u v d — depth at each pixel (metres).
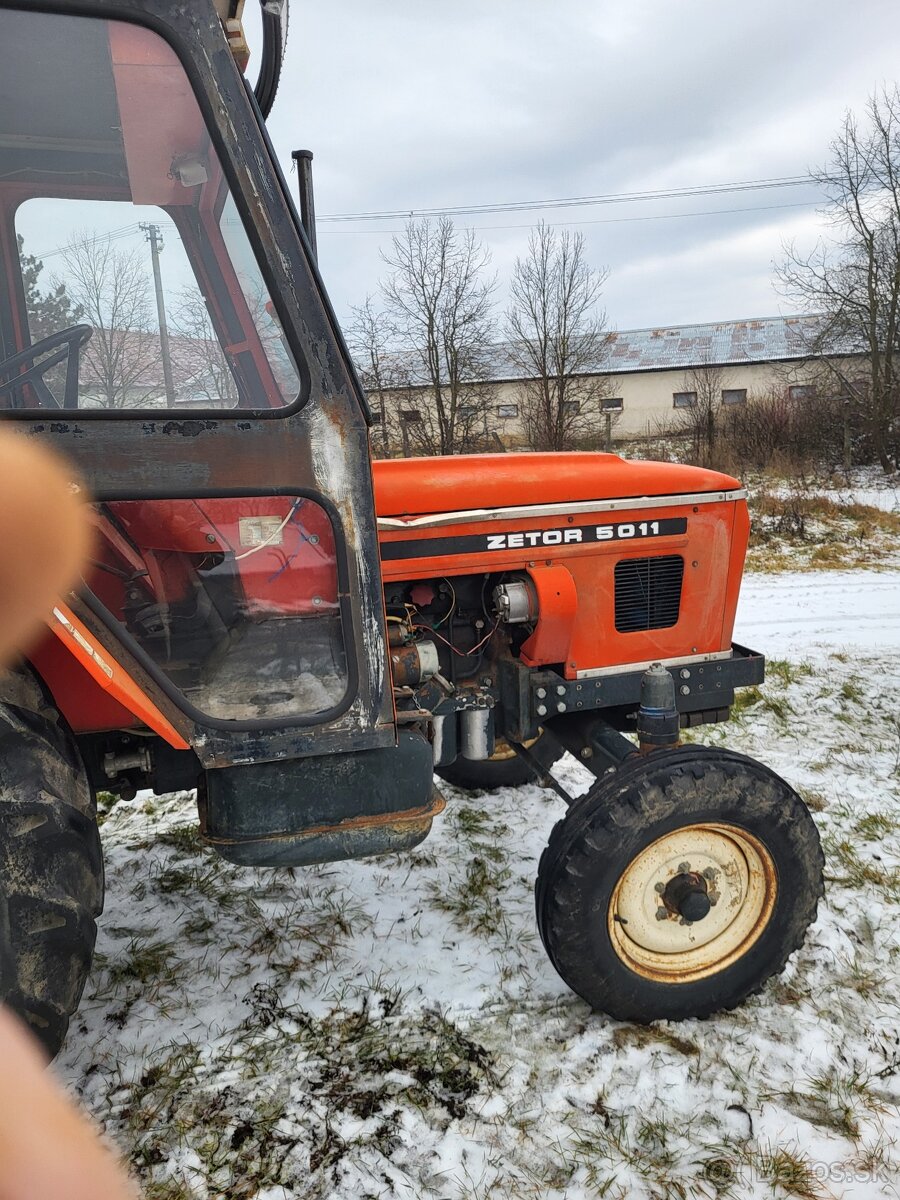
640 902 2.08
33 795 1.42
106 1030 2.18
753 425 15.88
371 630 1.75
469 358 17.00
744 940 2.17
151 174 1.71
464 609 2.39
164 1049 2.11
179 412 1.54
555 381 18.20
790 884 2.12
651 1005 2.10
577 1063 2.04
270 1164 1.79
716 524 2.50
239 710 1.75
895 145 14.10
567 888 1.94
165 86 1.53
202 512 1.67
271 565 1.74
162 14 1.45
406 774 1.84
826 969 2.36
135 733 1.96
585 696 2.40
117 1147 1.83
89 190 1.73
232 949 2.50
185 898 2.76
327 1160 1.80
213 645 1.77
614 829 1.93
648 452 16.80
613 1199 1.71
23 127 1.64
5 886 1.36
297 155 1.99
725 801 2.01
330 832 1.81
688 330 25.95
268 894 2.77
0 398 1.72
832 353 15.62
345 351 1.61
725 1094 1.95
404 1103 1.94
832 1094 1.94
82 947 1.49
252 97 1.57
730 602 2.58
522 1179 1.75
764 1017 2.18
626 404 23.67
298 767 1.77
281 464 1.62
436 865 2.93
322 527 1.71
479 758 2.33
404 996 2.28
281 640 1.78
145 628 1.74
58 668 1.76
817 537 9.30
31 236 1.75
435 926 2.59
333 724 1.76
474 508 2.25
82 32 1.45
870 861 2.90
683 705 2.52
